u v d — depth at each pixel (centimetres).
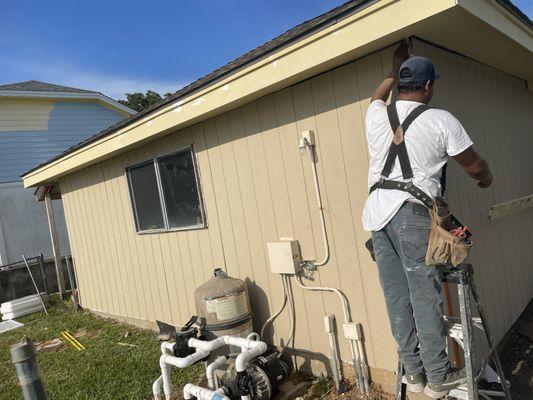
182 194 514
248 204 438
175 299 565
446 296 311
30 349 239
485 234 393
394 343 345
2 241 1219
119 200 639
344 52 298
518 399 326
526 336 420
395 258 250
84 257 767
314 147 372
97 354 546
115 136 549
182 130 498
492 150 430
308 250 393
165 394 385
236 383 352
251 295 452
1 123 1295
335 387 379
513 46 356
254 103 414
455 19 275
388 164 239
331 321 381
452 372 244
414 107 238
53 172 726
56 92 1379
